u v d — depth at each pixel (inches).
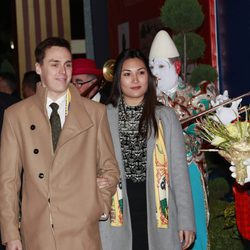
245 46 310.2
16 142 181.2
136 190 193.8
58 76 179.2
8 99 212.7
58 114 181.8
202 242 223.9
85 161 179.9
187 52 283.6
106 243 193.3
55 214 175.9
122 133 195.5
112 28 449.1
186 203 194.1
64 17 456.1
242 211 197.3
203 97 230.4
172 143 195.3
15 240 177.6
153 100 196.2
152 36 383.2
